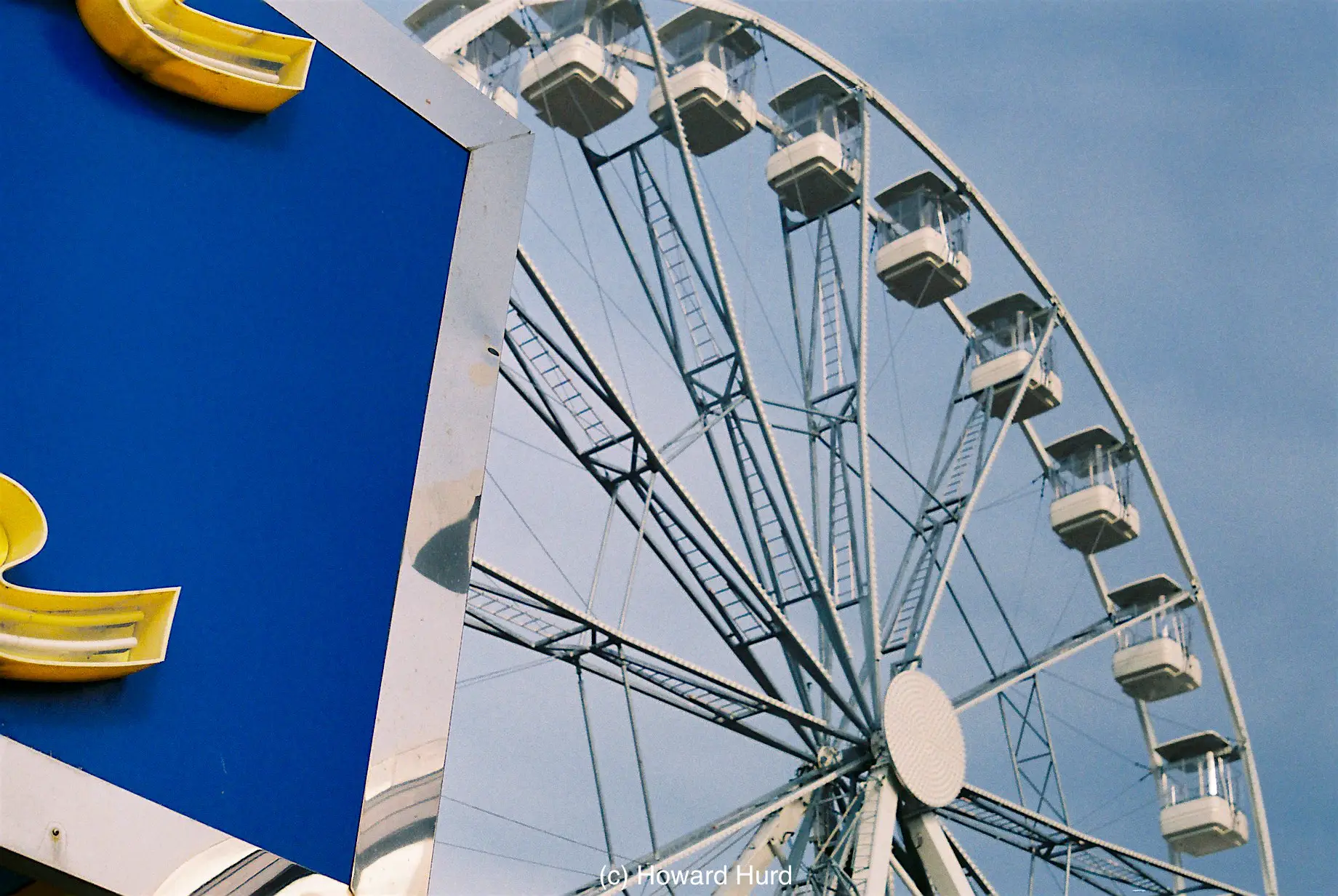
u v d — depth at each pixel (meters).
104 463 7.49
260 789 7.18
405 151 9.41
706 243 29.16
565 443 26.91
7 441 7.28
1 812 6.30
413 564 8.19
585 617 24.33
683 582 29.06
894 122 38.16
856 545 30.61
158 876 6.57
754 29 35.66
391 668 7.86
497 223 9.56
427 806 7.62
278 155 8.84
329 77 9.33
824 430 32.34
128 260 8.01
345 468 8.23
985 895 31.69
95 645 6.99
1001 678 33.81
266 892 6.84
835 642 29.25
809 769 28.92
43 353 7.56
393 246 9.06
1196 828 41.69
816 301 34.22
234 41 8.91
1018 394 37.72
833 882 27.70
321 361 8.44
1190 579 43.78
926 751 30.05
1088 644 36.34
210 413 7.92
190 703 7.16
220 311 8.20
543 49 31.20
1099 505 42.81
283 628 7.62
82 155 8.12
